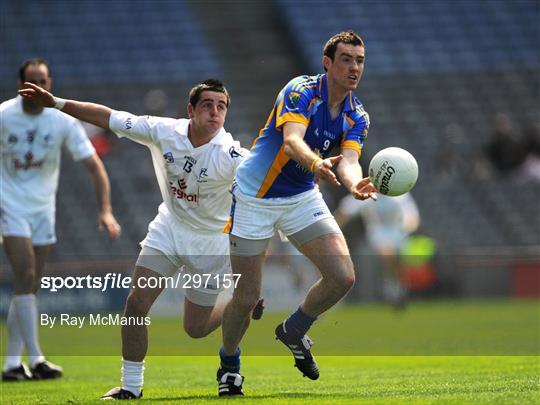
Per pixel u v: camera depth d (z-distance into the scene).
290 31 108.44
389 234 66.62
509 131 94.94
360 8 110.75
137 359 23.42
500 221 90.25
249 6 112.62
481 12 112.31
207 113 23.27
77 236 84.12
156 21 108.06
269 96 101.38
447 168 94.44
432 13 111.25
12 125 32.09
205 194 23.97
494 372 29.19
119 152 90.00
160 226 24.36
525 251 79.94
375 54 106.31
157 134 23.66
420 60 106.25
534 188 92.19
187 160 23.61
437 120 100.50
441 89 103.81
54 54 103.00
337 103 22.69
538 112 102.69
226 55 105.69
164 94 99.62
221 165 23.59
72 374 34.25
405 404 19.50
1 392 27.78
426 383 25.98
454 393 22.08
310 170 20.94
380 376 29.77
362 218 82.12
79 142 33.31
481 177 93.44
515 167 93.50
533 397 20.39
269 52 106.81
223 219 24.52
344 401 20.55
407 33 108.75
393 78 104.38
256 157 22.84
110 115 23.72
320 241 22.66
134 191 87.62
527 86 105.25
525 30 110.88
